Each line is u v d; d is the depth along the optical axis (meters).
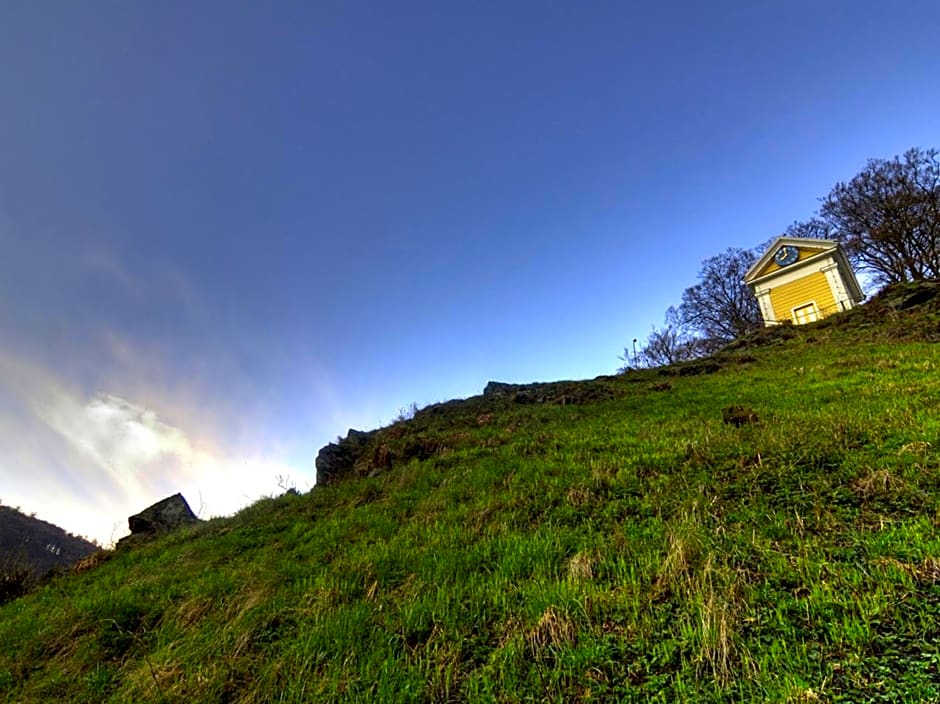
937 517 4.85
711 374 18.05
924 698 2.95
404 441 13.98
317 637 5.12
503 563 5.88
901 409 7.94
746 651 3.62
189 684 4.83
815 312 28.05
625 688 3.63
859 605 3.82
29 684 5.76
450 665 4.27
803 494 5.95
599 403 16.05
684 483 7.05
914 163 37.44
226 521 12.38
